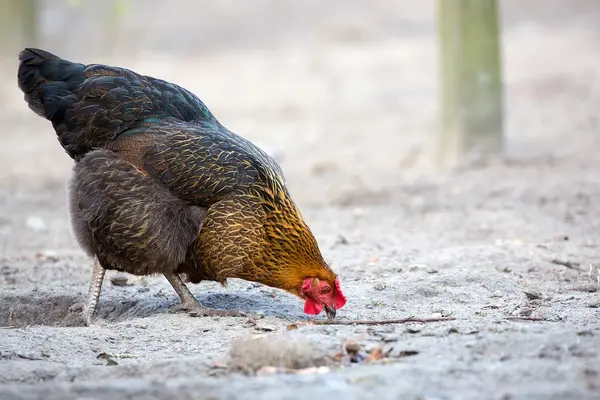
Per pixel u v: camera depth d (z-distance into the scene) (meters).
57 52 54.56
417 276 16.47
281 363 10.95
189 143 13.92
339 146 34.00
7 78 44.81
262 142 34.44
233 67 53.03
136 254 14.02
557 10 69.44
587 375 10.02
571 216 21.69
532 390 9.48
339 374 10.27
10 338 12.91
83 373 11.05
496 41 29.22
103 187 13.88
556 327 12.04
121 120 14.23
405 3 71.25
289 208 14.09
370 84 47.81
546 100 41.56
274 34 63.34
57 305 15.74
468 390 9.59
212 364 11.21
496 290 15.50
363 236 20.81
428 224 21.77
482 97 29.19
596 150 30.47
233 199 13.89
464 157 29.34
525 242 19.33
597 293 15.09
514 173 27.14
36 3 45.59
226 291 16.25
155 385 10.01
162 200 13.87
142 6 67.94
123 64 52.28
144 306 15.29
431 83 47.59
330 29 62.72
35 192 27.48
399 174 28.34
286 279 14.10
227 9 68.38
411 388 9.61
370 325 12.95
